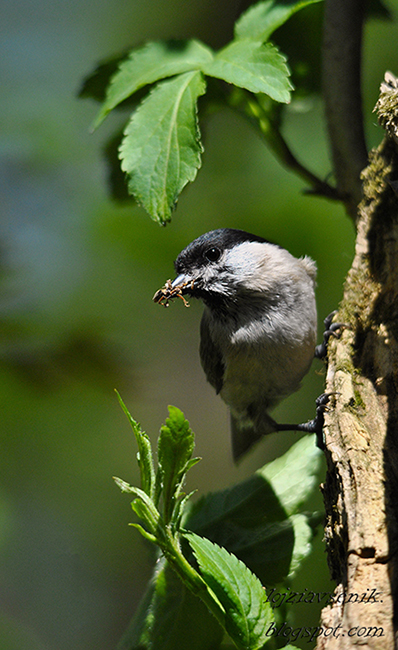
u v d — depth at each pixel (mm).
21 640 7172
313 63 5840
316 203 8805
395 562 3381
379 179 5160
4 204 8438
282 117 5418
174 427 3072
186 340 12500
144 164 4133
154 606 4090
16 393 5891
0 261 6027
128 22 11438
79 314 6562
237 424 8055
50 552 8141
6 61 10117
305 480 4547
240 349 6680
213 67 4355
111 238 8891
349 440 4062
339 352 4891
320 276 8719
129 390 5816
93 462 8195
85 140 9281
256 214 8930
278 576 4129
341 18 5117
